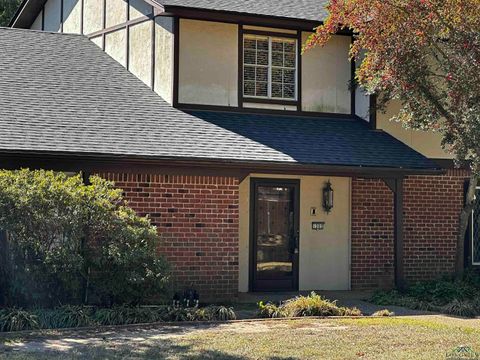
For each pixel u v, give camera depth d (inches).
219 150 564.4
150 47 674.8
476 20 439.5
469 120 427.5
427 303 571.5
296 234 662.5
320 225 673.6
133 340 409.1
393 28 458.0
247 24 665.6
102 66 699.4
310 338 421.1
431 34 454.6
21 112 560.7
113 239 472.4
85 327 442.3
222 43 660.7
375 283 682.2
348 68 705.0
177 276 566.6
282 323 478.6
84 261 467.2
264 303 565.3
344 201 683.4
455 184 711.1
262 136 616.4
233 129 617.6
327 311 517.0
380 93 657.6
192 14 630.5
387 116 687.7
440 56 521.7
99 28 761.0
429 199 701.9
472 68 433.1
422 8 449.4
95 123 569.3
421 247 697.0
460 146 454.9
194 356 365.1
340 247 681.0
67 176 542.0
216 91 655.8
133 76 692.7
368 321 492.7
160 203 565.0
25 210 458.3
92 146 526.9
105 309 466.3
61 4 858.1
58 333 424.8
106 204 475.5
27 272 456.4
